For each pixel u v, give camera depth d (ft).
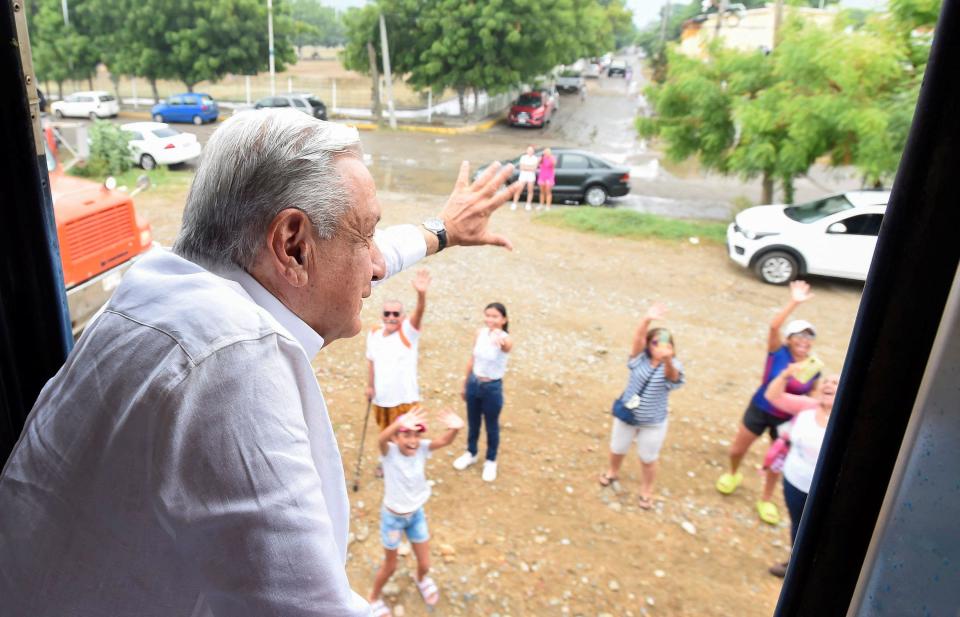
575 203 55.62
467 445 19.63
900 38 38.45
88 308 20.65
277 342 2.76
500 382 17.48
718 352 27.66
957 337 2.06
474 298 31.81
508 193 5.41
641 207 55.88
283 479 2.53
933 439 2.14
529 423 20.97
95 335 2.79
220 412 2.52
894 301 2.27
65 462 2.68
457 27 95.25
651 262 39.50
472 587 14.23
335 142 3.01
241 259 2.96
